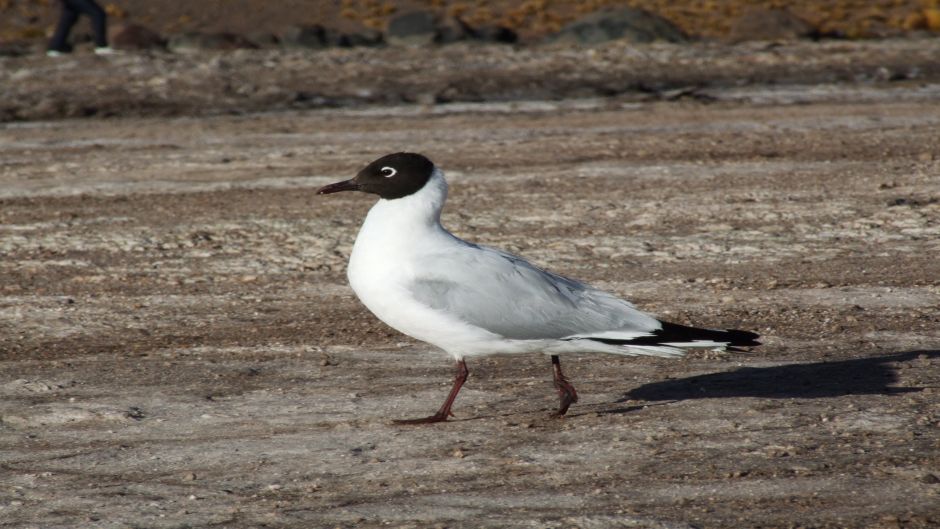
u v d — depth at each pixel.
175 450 8.84
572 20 48.25
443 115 25.50
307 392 10.22
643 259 14.77
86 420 9.60
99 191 19.22
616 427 9.02
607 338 8.81
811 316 12.30
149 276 14.62
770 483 7.76
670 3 53.53
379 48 36.69
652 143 21.97
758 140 21.98
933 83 28.81
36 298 13.77
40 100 27.53
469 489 7.88
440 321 8.85
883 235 15.57
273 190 19.00
